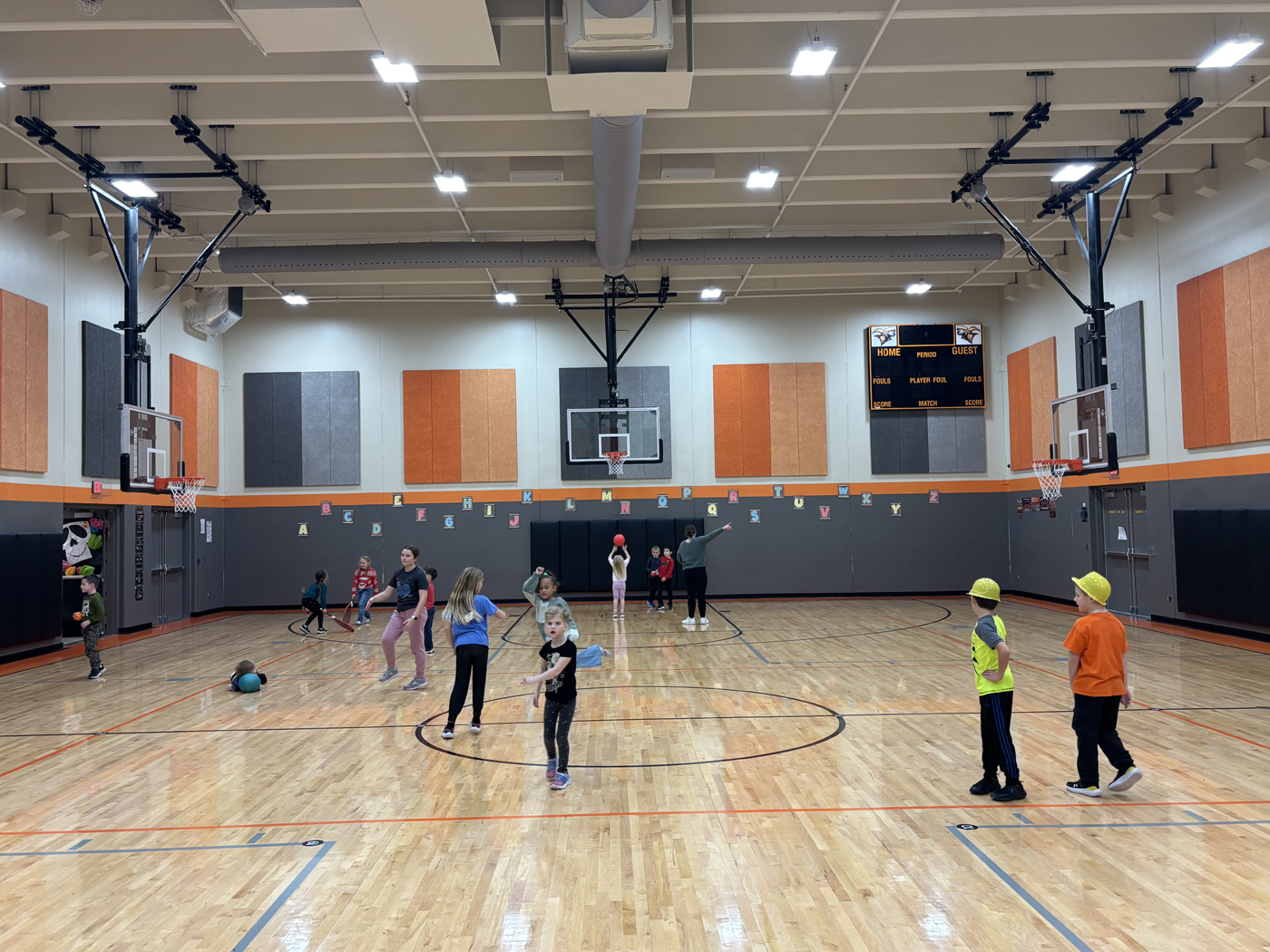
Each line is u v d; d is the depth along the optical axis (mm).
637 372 18719
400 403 18594
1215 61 8297
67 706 8914
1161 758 6297
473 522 18484
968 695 8711
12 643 11664
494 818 5293
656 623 15055
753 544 18625
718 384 18750
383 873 4469
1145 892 4070
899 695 8766
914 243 13172
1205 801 5352
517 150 10695
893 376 18688
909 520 18688
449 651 12398
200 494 17297
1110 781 5773
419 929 3822
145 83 9367
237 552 18344
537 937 3738
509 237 14070
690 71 7027
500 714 8242
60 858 4754
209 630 15281
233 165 10727
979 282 18266
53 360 12758
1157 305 13516
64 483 12977
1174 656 10672
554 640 5980
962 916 3859
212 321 16625
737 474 18672
